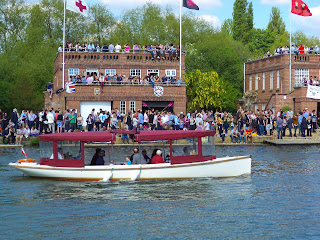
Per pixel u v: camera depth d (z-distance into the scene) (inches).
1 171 1199.6
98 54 2294.5
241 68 2997.0
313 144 1791.3
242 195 937.5
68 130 1728.6
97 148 1119.0
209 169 1082.7
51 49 2997.0
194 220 783.1
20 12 3112.7
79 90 2090.3
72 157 1071.0
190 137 1072.2
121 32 3142.2
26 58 2925.7
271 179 1086.4
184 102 2175.2
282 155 1487.5
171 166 1064.2
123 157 1378.0
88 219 789.2
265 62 2687.0
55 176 1082.7
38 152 1545.3
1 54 2957.7
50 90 2316.7
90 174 1062.4
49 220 784.9
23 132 1743.4
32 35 2987.2
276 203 879.7
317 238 703.7
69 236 713.0
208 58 2982.3
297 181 1064.8
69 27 3159.5
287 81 2474.2
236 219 787.4
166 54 2343.8
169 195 938.7
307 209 840.9
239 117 1867.6
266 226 753.6
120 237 708.7
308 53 2516.0
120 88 2124.8
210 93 2519.7
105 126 1788.9
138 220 784.3
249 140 1850.4
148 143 1118.4
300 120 1908.2
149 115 1806.1
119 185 1025.5
